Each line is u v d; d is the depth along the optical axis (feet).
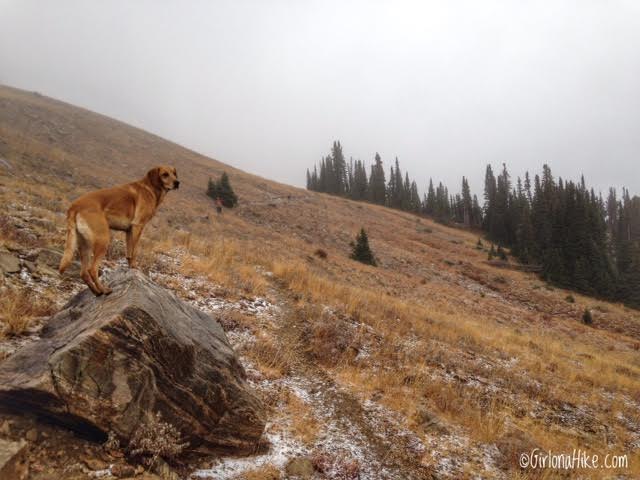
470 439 19.06
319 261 83.87
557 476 17.37
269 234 107.24
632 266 160.25
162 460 11.49
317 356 24.54
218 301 27.66
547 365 38.22
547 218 211.82
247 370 19.89
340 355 25.32
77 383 10.41
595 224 204.44
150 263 29.40
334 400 19.75
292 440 15.72
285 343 24.43
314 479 13.62
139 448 11.09
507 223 258.37
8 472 8.59
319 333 27.20
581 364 44.29
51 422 10.78
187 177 174.81
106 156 162.20
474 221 334.24
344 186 412.36
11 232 24.44
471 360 32.17
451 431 19.26
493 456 18.15
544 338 64.23
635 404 32.22
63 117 193.06
